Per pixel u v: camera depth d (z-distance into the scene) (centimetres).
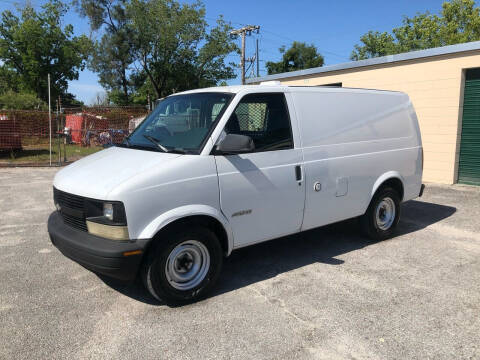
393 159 550
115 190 329
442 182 993
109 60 3928
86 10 3816
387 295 389
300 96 452
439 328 330
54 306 367
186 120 418
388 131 547
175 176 349
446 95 956
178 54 4047
